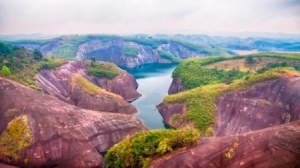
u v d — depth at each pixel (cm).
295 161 3522
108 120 7806
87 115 7706
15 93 7606
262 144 3959
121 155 5000
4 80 8075
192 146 4697
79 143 6800
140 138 5175
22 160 6141
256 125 7875
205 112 8638
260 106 8181
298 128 3928
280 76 8600
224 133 8144
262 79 8825
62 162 6378
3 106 7256
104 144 7331
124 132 7762
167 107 10069
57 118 7125
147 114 10475
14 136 6500
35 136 6506
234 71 12031
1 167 5806
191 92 9894
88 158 6544
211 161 4200
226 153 4159
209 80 11600
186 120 8788
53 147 6475
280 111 7738
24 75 10362
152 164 4594
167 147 4722
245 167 3838
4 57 11119
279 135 3925
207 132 7806
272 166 3631
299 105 7381
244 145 4109
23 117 6894
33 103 7356
